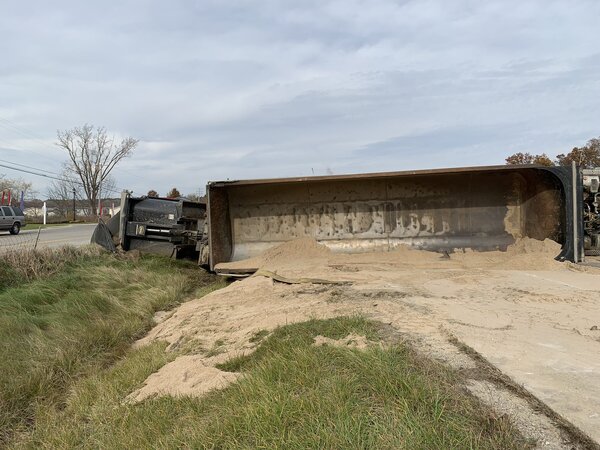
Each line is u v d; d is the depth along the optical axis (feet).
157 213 38.78
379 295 19.47
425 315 15.84
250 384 11.12
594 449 7.64
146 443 10.46
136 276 32.37
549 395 9.61
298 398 9.76
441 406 8.84
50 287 27.50
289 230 29.58
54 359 17.81
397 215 29.07
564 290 19.52
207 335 17.78
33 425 14.07
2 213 89.20
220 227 28.66
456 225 28.73
